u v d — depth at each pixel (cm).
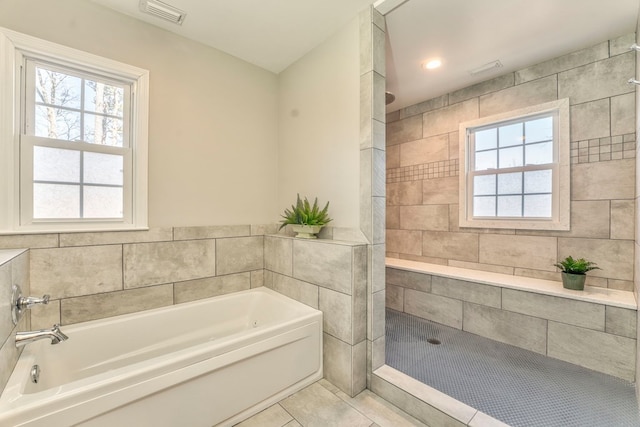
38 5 171
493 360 213
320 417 164
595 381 186
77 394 111
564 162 243
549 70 253
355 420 162
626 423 150
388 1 186
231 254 254
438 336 256
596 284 229
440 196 329
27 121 173
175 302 223
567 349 211
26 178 171
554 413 157
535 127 266
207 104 242
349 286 187
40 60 177
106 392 117
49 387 156
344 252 190
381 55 200
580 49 236
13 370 130
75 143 188
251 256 266
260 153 276
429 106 338
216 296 243
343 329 190
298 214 236
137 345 195
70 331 172
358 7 197
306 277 221
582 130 235
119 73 199
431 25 208
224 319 236
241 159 263
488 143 297
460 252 312
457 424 147
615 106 221
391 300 325
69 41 181
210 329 228
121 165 205
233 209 257
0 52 160
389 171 378
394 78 288
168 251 220
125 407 122
